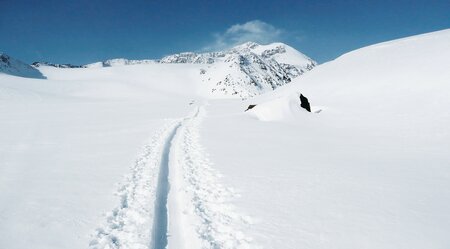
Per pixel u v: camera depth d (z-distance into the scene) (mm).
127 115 45156
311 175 12180
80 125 32719
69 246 6934
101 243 7160
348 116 31000
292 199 9594
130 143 20062
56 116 45312
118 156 16109
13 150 18750
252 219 8281
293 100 33969
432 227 7621
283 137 21734
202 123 30859
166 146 18875
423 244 6820
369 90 40656
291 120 30953
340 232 7426
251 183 11250
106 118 40750
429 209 8758
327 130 25781
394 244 6844
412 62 44719
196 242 7188
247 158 15219
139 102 93375
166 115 43750
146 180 11805
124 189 10906
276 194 10062
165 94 182500
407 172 12742
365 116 29781
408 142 19484
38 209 8945
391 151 17109
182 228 8023
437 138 19875
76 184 11336
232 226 7957
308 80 65500
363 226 7715
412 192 10188
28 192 10438
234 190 10578
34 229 7680
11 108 65250
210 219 8523
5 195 10117
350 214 8438
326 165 13805
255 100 75312
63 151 18000
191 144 19422
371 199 9547
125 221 8383
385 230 7488
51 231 7605
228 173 12586
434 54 43875
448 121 23219
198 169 13367
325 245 6859
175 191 10758
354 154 16359
